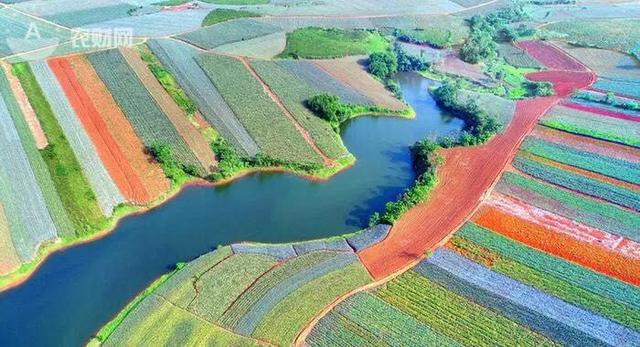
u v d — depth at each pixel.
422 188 69.00
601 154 79.06
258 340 50.16
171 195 69.44
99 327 51.66
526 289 55.59
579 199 69.31
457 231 63.31
